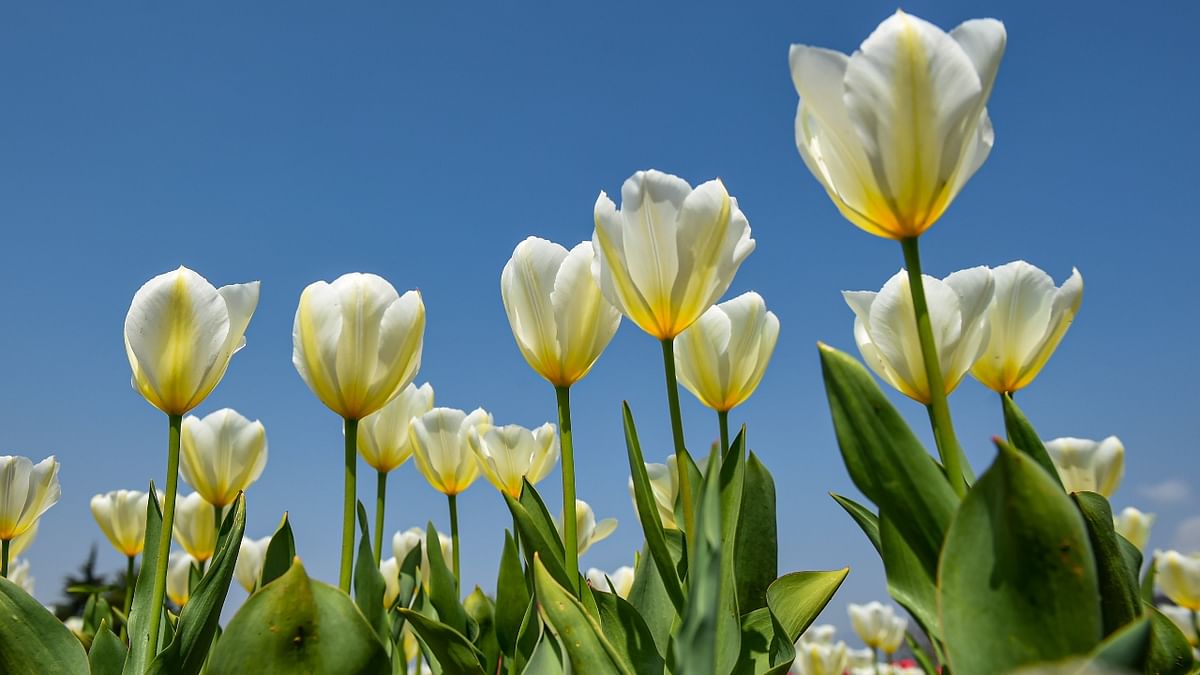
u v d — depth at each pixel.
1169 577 1.04
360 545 0.62
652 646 0.49
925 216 0.41
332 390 0.56
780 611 0.50
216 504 0.75
